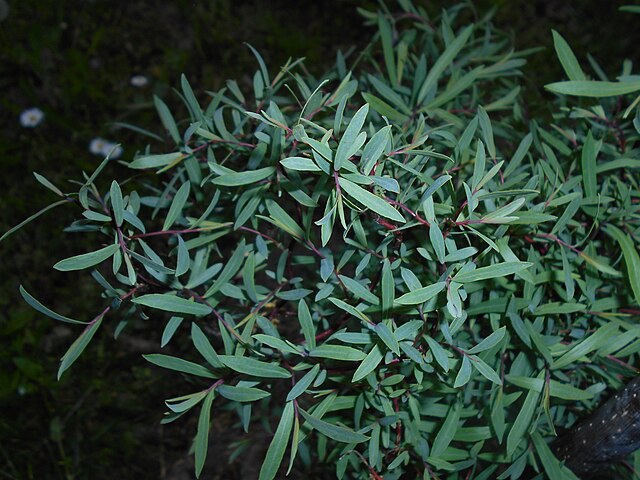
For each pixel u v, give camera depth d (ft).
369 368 1.22
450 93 1.78
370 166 1.14
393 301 1.20
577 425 1.65
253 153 1.44
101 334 3.42
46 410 3.24
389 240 1.40
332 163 1.11
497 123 2.09
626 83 1.05
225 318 1.46
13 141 4.09
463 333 1.54
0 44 4.48
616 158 1.71
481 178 1.27
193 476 3.02
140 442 3.15
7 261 3.66
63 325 3.49
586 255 1.45
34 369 3.28
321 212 2.08
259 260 1.61
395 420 1.40
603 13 4.80
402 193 1.42
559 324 1.61
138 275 1.44
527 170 1.87
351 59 4.17
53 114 3.98
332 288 1.40
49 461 3.12
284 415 1.25
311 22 4.76
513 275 1.56
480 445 1.58
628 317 1.60
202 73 4.52
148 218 3.47
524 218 1.31
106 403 3.25
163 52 4.59
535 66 4.51
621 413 1.46
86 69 4.33
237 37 4.66
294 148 1.36
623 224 1.53
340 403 1.51
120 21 4.66
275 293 1.53
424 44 2.34
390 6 4.79
